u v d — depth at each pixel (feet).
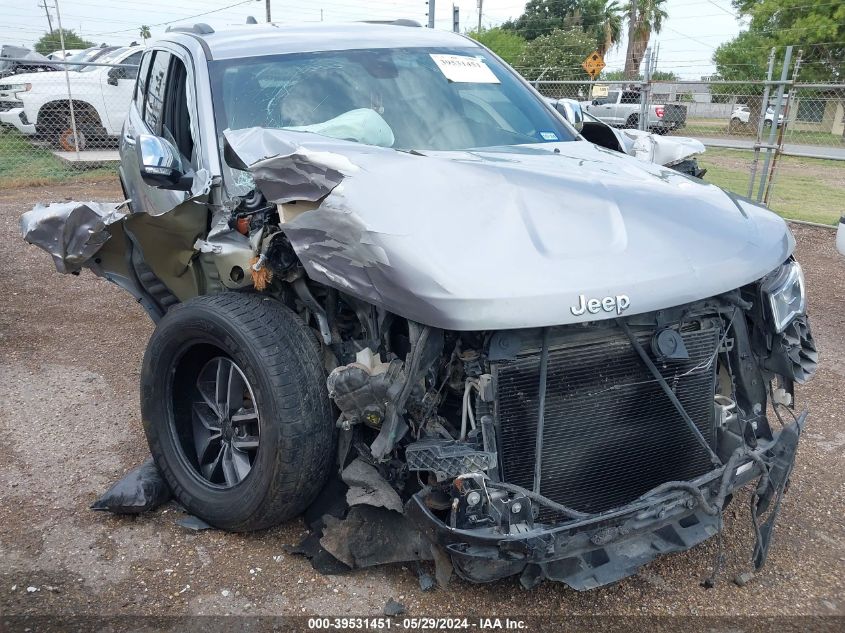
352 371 8.70
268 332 9.85
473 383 8.54
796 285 10.28
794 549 10.66
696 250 9.16
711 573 10.11
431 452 8.29
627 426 9.03
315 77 13.08
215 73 13.02
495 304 8.05
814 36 89.71
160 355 11.03
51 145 47.29
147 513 11.31
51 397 15.38
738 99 52.80
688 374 9.30
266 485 9.76
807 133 42.42
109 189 41.39
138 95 18.12
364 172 9.23
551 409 8.67
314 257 9.14
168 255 11.80
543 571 8.55
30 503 11.62
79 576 9.95
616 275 8.50
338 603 9.44
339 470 10.01
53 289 22.89
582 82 40.01
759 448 9.59
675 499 8.94
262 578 9.89
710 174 50.62
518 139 12.98
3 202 36.76
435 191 9.14
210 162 11.74
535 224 8.95
